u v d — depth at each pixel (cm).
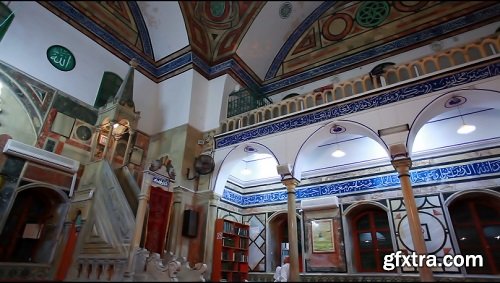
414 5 966
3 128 703
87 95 897
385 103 681
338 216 871
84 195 738
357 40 1039
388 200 815
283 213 987
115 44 998
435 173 775
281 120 823
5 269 624
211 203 852
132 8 1010
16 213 702
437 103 623
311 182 959
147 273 552
